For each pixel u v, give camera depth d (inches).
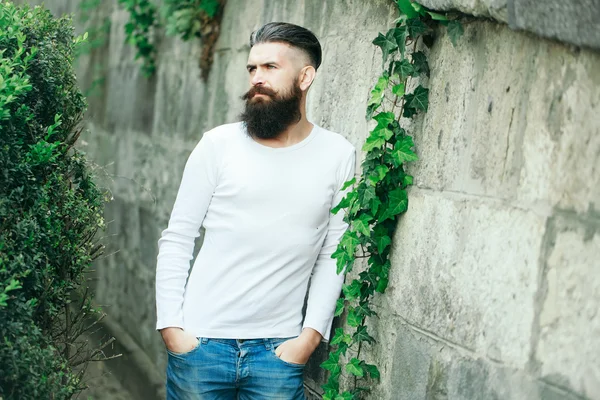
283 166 103.5
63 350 105.1
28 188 95.0
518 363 80.7
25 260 92.7
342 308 113.0
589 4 67.7
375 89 103.3
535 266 79.2
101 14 278.2
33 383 89.1
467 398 88.4
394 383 105.4
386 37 101.3
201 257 105.9
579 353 72.7
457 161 94.2
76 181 107.7
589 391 71.2
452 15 94.1
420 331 99.4
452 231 93.7
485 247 87.2
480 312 87.4
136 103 238.8
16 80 89.7
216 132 106.4
